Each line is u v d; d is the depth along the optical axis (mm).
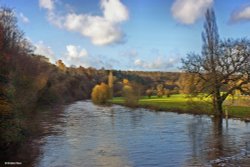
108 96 127062
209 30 55781
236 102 72000
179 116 61000
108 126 47281
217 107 56281
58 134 39188
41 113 70500
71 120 56281
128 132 40844
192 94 57875
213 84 54906
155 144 32188
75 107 97000
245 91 53281
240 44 52438
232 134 37188
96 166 23906
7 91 29812
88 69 199250
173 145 31531
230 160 24797
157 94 136000
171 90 144750
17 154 27656
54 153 28188
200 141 33312
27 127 39750
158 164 24297
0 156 26766
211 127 43719
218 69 54375
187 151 28562
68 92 145250
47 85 93188
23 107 48656
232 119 51938
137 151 28969
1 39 33625
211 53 54906
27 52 70438
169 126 46281
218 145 30875
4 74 31312
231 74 53750
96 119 58219
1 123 28375
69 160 25703
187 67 56562
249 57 52031
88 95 169500
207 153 27531
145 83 165625
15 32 56656
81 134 39250
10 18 53750
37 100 79500
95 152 28656
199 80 56844
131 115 66188
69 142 33656
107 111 79375
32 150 29406
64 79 147125
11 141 28984
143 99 115938
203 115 59969
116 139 35438
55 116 64062
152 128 44469
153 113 70250
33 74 66000
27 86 56062
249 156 26031
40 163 24641
